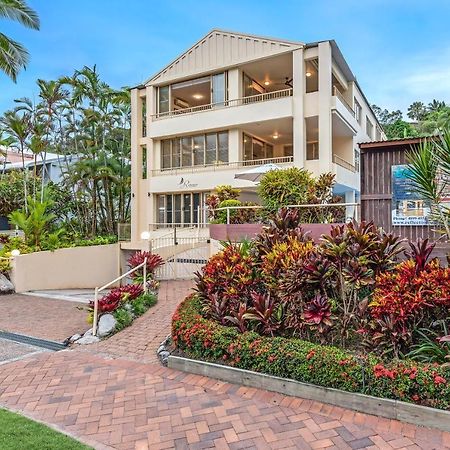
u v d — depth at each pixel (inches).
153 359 225.5
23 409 167.6
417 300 167.0
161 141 781.9
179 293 391.9
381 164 286.2
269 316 204.4
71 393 182.9
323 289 203.3
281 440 139.3
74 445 133.6
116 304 294.7
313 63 656.4
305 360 171.0
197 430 147.3
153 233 754.2
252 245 255.8
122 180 955.3
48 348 259.4
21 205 957.2
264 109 642.8
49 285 544.4
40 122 913.5
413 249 189.9
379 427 145.7
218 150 713.6
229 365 193.3
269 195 396.5
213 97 709.9
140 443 139.4
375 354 176.2
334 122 659.4
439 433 140.2
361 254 193.3
